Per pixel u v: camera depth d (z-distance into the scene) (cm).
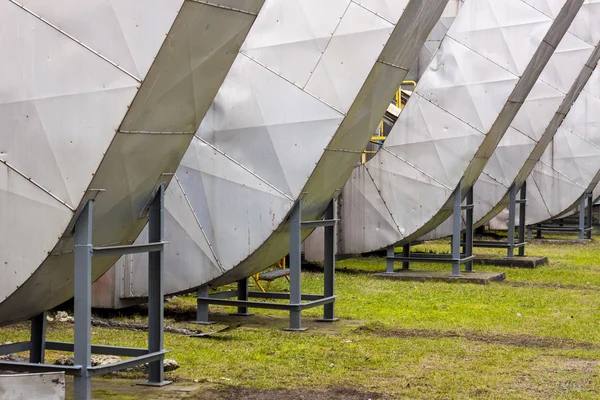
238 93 1350
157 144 863
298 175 1321
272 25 1335
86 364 831
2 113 825
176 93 841
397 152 1977
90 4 802
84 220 819
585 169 2914
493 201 2306
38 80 814
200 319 1404
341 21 1302
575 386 1008
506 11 1875
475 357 1165
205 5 807
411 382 1017
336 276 2017
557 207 2969
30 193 820
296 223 1336
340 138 1326
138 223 923
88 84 803
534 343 1273
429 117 1942
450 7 3106
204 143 1369
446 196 1945
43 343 984
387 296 1720
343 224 2039
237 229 1359
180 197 1383
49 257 823
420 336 1316
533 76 1928
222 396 935
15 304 865
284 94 1328
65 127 809
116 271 1423
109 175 824
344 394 959
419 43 1359
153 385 967
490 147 1980
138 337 1254
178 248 1390
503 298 1720
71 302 1479
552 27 1859
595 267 2306
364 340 1271
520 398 950
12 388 802
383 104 1377
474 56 1898
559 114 2314
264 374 1044
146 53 792
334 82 1303
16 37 818
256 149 1345
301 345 1227
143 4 791
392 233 1997
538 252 2652
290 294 1352
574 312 1561
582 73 2305
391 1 1280
